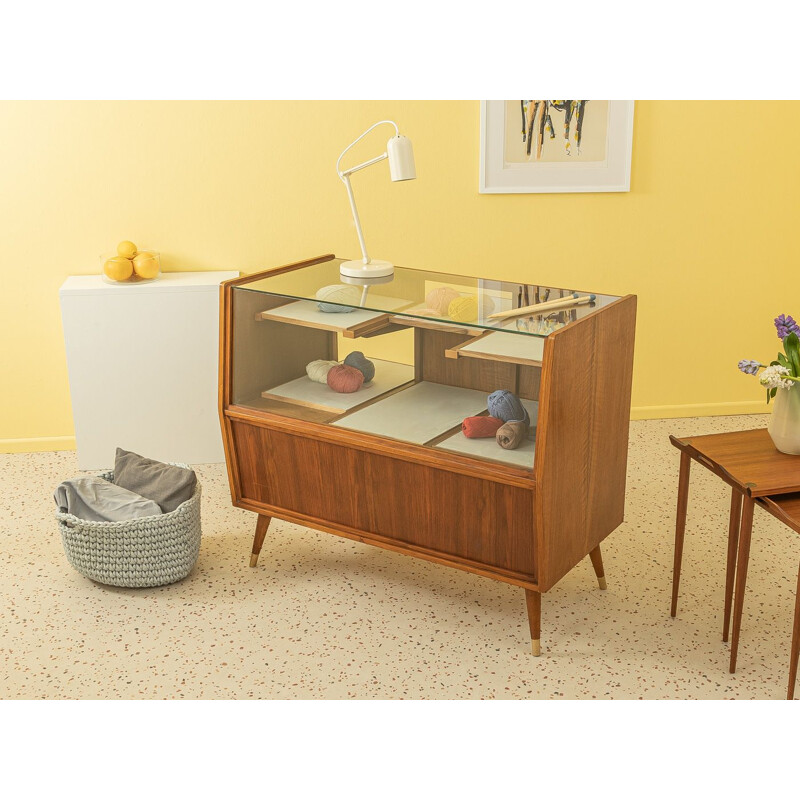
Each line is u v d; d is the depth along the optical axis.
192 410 4.35
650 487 4.14
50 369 4.47
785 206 4.66
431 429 3.07
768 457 2.83
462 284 3.35
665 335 4.79
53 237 4.29
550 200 4.52
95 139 4.20
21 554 3.63
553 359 2.63
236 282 3.31
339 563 3.58
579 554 3.09
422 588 3.40
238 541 3.75
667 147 4.50
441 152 4.39
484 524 2.96
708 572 3.47
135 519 3.29
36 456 4.52
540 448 2.71
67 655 3.01
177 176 4.30
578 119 4.39
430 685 2.85
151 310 4.18
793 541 3.67
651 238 4.62
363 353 3.27
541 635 3.11
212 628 3.16
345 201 4.43
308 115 4.29
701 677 2.88
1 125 4.12
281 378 3.39
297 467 3.29
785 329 2.76
